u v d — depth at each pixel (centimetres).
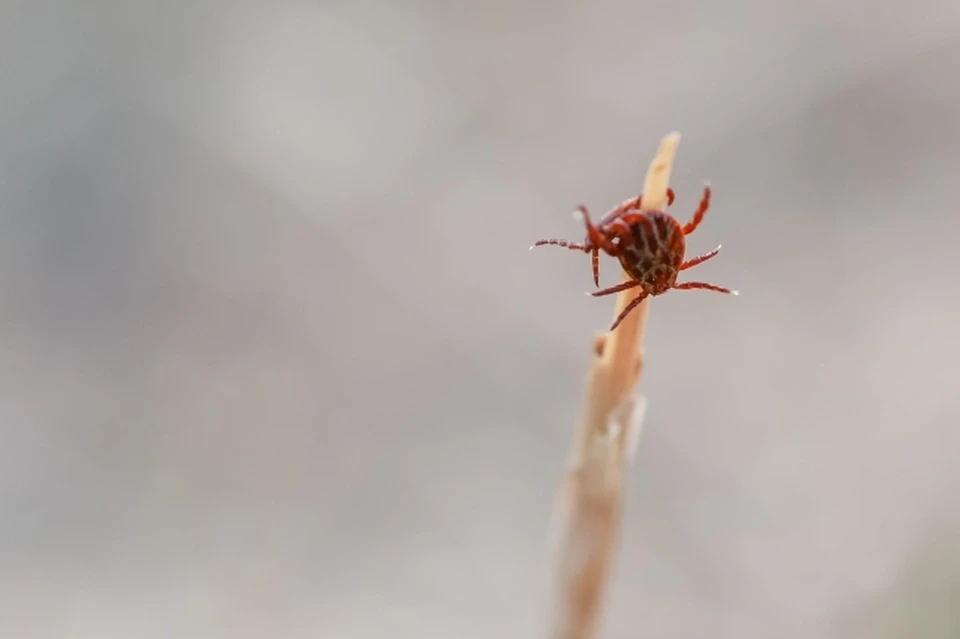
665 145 12
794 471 23
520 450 24
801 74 31
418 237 29
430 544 22
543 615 13
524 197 31
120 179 31
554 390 25
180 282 29
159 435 25
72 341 28
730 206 29
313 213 30
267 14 35
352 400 26
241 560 22
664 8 34
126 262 30
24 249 30
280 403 26
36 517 23
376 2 35
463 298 28
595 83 33
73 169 31
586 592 12
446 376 26
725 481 23
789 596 20
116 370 27
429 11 35
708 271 28
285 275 29
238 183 31
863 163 30
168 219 30
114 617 21
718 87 32
